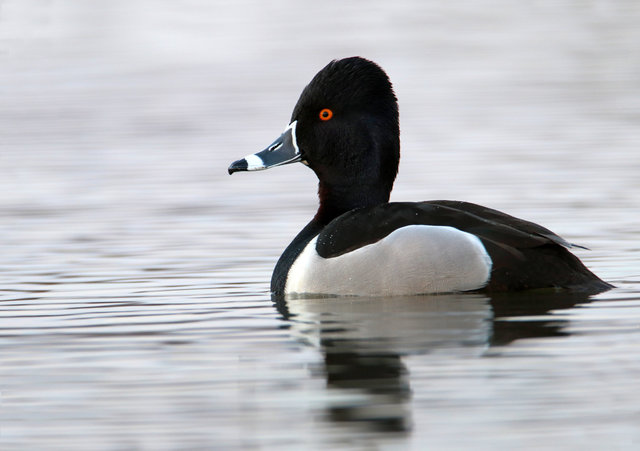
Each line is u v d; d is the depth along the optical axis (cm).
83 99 2852
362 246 1052
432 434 673
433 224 1040
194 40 3703
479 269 1012
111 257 1334
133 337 927
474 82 2981
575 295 1002
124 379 802
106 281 1195
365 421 698
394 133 1152
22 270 1270
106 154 2178
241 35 3781
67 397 766
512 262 1006
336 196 1155
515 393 736
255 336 913
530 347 838
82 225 1554
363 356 834
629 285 1061
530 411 704
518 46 3541
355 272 1045
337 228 1080
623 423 680
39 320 1006
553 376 766
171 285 1162
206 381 791
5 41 3628
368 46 3544
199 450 665
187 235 1469
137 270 1252
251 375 801
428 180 1861
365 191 1149
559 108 2567
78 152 2203
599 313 935
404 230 1040
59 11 4072
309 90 1156
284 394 756
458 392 741
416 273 1024
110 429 704
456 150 2131
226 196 1778
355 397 743
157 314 1017
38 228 1541
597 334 869
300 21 4031
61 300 1099
